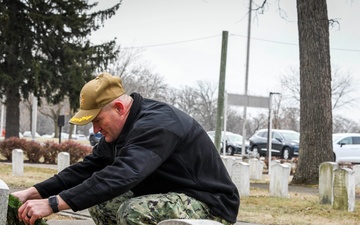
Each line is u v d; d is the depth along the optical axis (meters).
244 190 15.32
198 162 4.65
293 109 74.06
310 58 21.06
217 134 21.89
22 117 111.00
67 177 5.12
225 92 24.09
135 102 4.67
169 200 4.49
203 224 3.52
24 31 31.69
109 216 5.11
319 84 20.97
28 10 31.98
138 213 4.45
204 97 83.56
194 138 4.64
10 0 31.56
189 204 4.55
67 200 4.27
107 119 4.61
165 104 4.68
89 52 32.66
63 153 18.55
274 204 13.65
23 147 28.02
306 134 21.02
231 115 87.69
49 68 32.22
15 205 4.49
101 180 4.30
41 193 5.05
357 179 21.38
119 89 4.64
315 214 12.23
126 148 4.44
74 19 32.12
